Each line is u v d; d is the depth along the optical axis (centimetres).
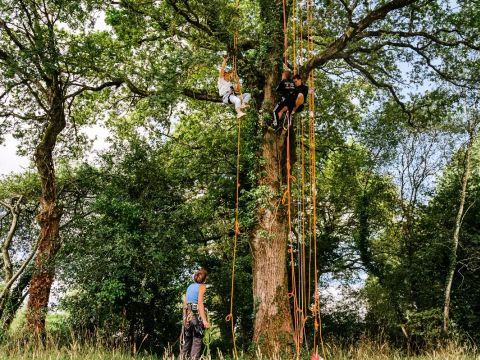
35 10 1415
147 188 1719
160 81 1323
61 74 1521
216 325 1964
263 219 1358
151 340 1680
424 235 2134
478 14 1494
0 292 1516
